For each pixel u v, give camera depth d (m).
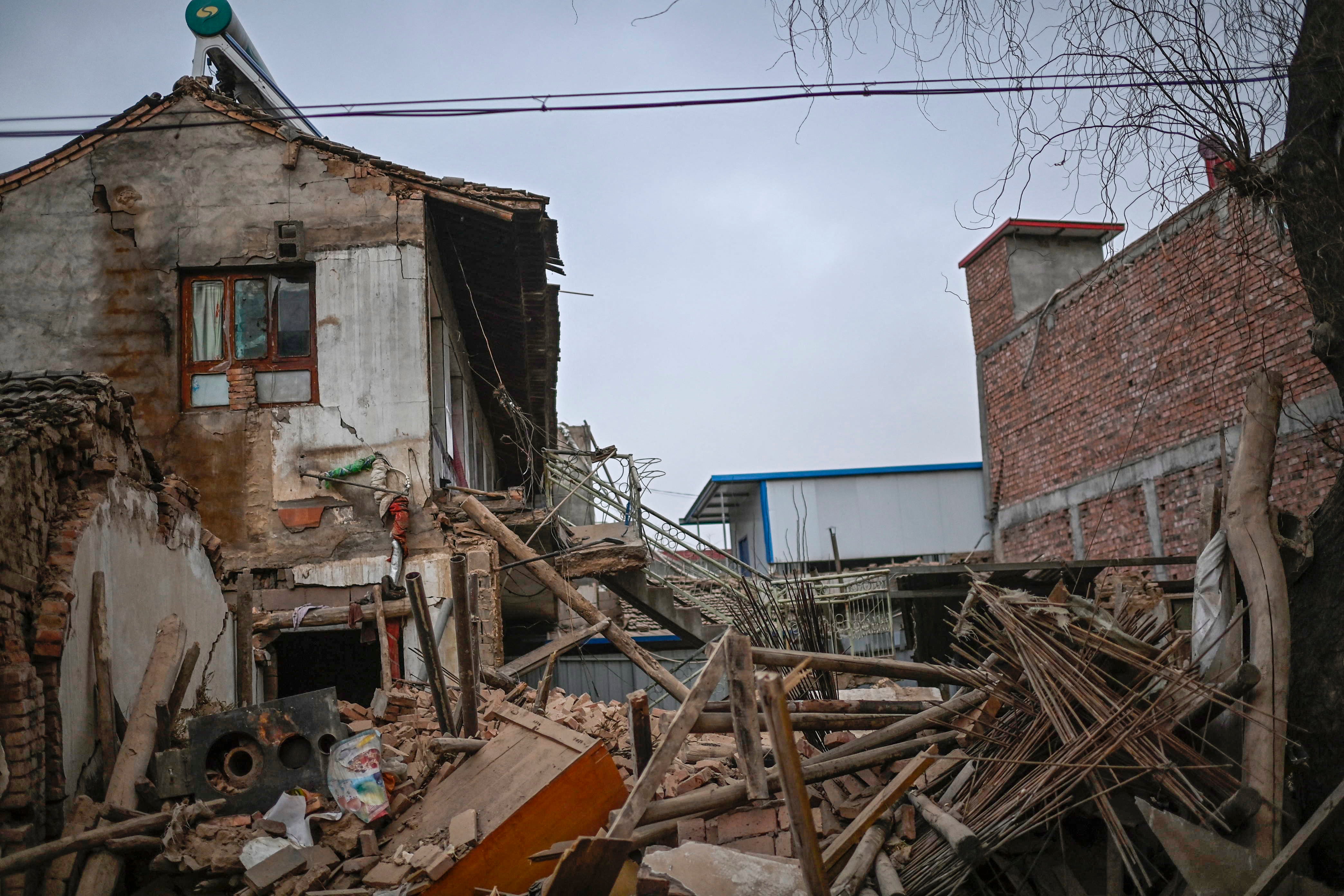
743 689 5.16
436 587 11.62
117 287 12.36
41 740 5.88
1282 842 5.23
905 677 6.91
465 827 6.48
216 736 6.75
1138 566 12.55
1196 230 7.54
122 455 7.56
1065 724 5.93
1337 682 5.48
